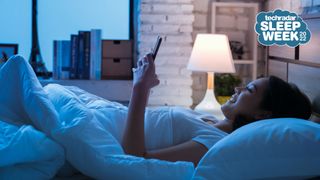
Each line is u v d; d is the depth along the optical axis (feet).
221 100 10.78
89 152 4.59
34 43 11.89
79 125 4.71
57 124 4.76
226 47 9.86
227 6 11.20
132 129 5.15
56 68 10.95
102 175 4.58
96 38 10.91
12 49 11.49
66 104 5.22
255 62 10.98
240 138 4.54
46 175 4.62
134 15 11.98
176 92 11.10
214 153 4.50
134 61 11.90
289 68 8.23
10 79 5.24
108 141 4.81
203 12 11.36
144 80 5.31
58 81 10.77
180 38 10.99
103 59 11.18
